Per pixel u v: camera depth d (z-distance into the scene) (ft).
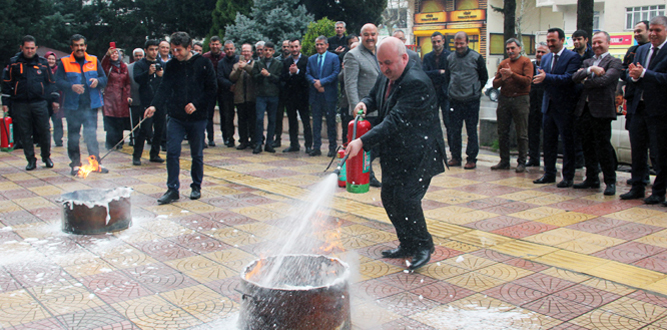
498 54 118.93
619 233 17.95
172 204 22.16
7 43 78.43
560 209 21.12
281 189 24.95
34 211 20.92
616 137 30.07
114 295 13.08
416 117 14.06
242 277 10.61
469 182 26.30
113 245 16.89
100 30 91.91
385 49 13.99
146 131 31.32
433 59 30.96
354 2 61.82
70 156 28.27
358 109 16.16
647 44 21.57
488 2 114.32
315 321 10.05
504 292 13.28
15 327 11.41
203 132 22.95
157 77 30.89
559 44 24.47
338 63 32.60
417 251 14.94
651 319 11.76
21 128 29.09
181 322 11.64
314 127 34.06
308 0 62.28
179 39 21.39
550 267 14.94
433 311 12.25
